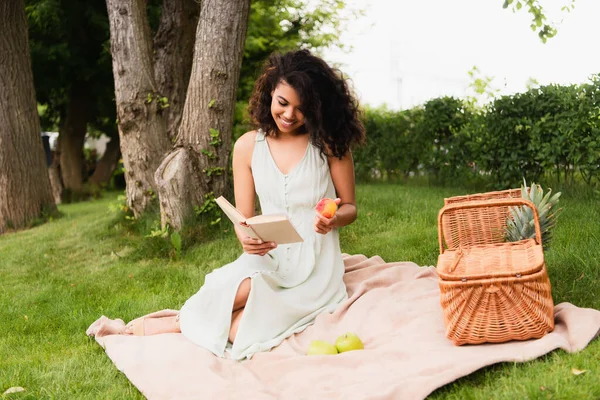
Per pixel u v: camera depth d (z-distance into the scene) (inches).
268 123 174.2
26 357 168.1
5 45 407.8
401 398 119.5
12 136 411.8
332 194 177.6
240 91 580.1
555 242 204.1
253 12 580.1
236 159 179.2
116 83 310.0
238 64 287.3
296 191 171.9
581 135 283.1
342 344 145.9
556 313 145.6
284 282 164.2
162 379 141.0
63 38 608.4
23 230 410.0
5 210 411.2
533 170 315.3
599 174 280.8
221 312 156.6
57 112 782.5
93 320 196.1
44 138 924.0
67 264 283.4
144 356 151.9
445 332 147.2
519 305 134.4
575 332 132.5
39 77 634.2
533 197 159.8
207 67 281.9
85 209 519.8
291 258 168.2
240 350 151.9
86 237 319.6
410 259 224.7
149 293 225.5
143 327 169.8
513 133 315.3
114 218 333.7
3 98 410.0
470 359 126.8
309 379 132.7
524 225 157.5
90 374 152.1
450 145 371.2
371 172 452.1
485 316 136.0
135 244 286.0
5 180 410.6
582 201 270.7
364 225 277.7
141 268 258.5
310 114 166.2
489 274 133.6
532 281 133.8
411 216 282.0
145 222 304.3
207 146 284.5
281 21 613.6
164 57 359.3
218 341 154.9
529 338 136.5
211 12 282.2
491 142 326.3
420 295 171.6
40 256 299.9
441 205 300.0
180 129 289.6
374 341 150.9
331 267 171.8
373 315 161.6
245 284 157.3
